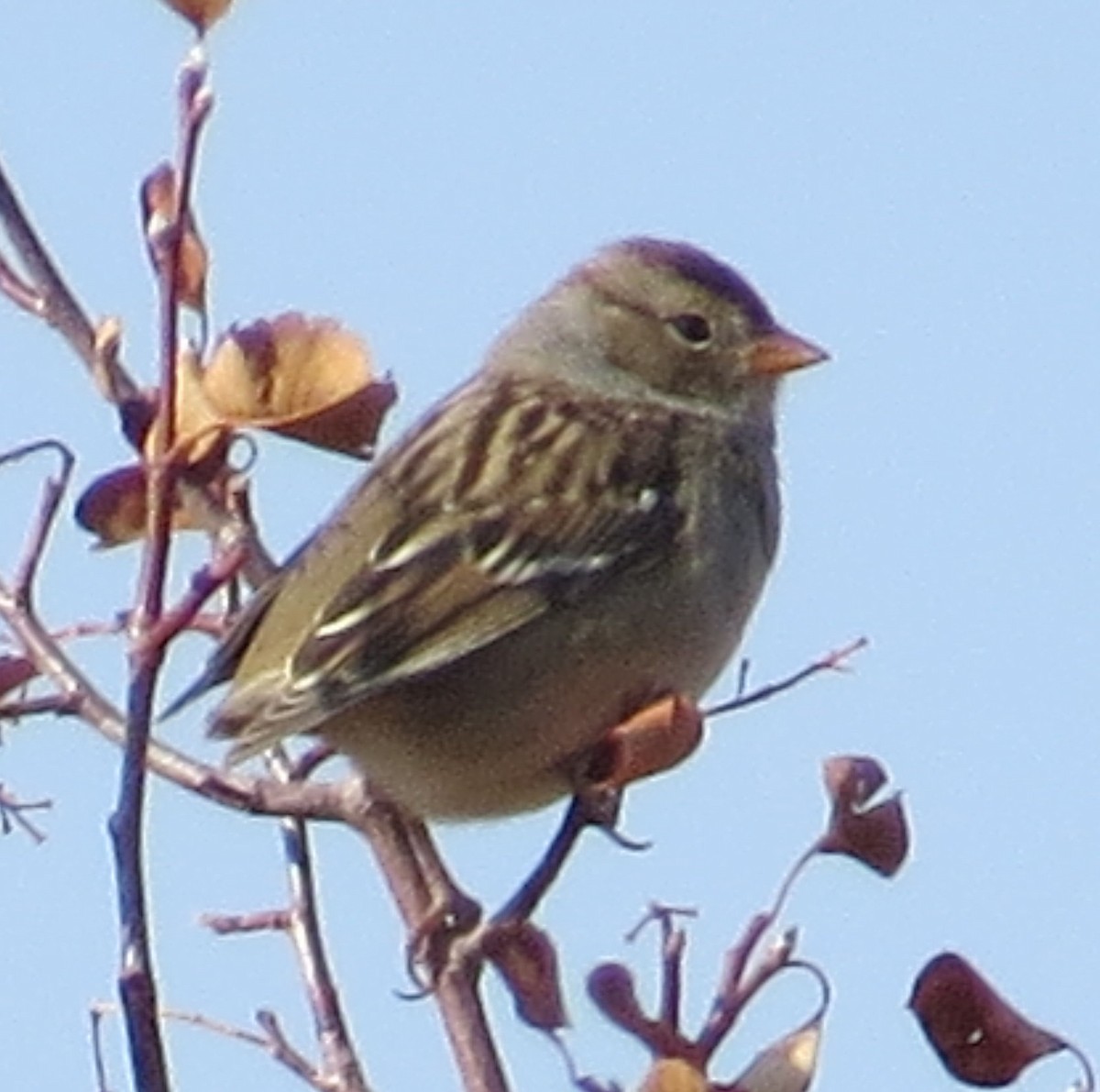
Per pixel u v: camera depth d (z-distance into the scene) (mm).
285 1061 7500
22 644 7727
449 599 9508
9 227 8320
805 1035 6844
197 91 6262
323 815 8188
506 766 9641
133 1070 5637
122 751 6340
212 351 6805
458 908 8484
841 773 7031
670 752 7430
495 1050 7539
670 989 6641
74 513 7762
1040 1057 7059
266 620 9117
